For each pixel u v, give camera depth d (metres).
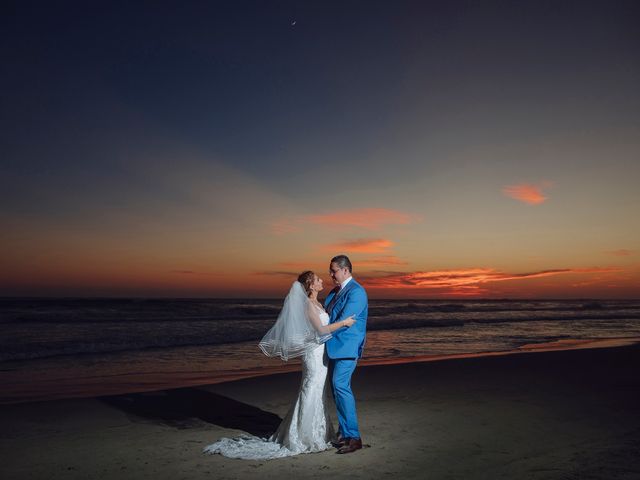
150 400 7.02
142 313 33.09
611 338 19.36
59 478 3.83
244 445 4.53
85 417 5.97
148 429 5.38
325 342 4.50
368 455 4.27
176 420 5.83
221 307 39.09
